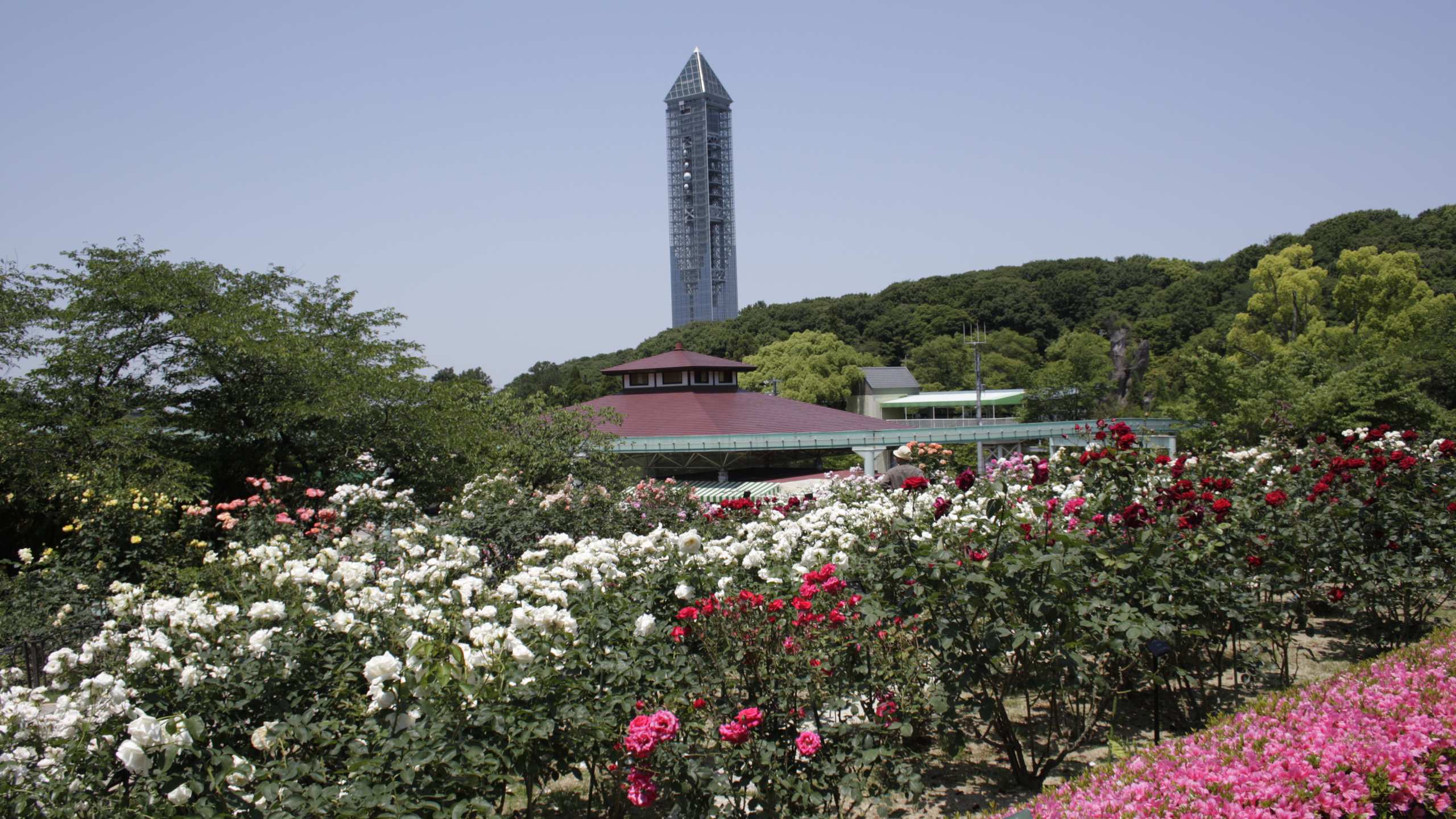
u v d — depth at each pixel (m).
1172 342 78.00
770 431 34.22
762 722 4.68
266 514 12.20
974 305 98.94
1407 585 7.41
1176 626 5.95
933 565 5.02
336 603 5.58
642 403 37.09
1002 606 5.16
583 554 6.03
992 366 84.94
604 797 5.12
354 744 3.90
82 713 3.95
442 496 19.02
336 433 18.72
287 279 22.64
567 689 4.30
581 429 20.41
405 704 3.90
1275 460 10.01
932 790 5.89
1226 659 7.55
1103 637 5.33
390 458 18.97
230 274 21.39
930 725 5.29
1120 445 6.31
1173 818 3.47
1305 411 27.50
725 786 4.39
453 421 19.36
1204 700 6.70
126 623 6.38
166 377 19.08
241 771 3.61
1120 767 4.25
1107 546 5.77
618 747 4.45
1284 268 61.09
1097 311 94.62
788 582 5.88
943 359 88.56
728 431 33.41
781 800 4.53
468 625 4.59
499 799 4.57
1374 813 3.47
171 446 18.27
